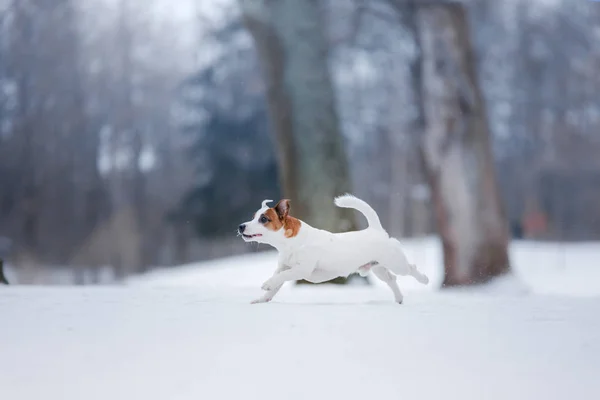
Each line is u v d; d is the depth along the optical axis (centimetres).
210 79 5369
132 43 5853
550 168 5753
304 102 1745
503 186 5978
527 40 5519
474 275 1897
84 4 5638
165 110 5947
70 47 5381
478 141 1967
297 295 912
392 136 5750
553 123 5791
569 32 5509
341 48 3978
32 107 5353
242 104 5091
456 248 1925
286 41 1780
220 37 5266
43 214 5300
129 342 503
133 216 5369
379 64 5494
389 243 761
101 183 5534
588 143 5734
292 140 1744
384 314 639
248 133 5050
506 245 1938
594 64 5556
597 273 2872
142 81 5947
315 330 548
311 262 743
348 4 2695
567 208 5947
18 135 5303
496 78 5709
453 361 456
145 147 5900
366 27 3634
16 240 5212
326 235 756
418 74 2130
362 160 6253
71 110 5425
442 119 1980
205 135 5231
